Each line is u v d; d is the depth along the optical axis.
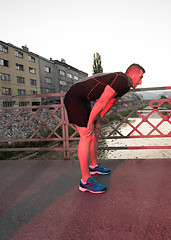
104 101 1.37
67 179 1.83
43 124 2.59
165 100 2.37
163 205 1.25
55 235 1.01
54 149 2.55
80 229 1.05
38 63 33.75
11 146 4.43
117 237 0.96
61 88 40.53
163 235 0.96
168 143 3.93
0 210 1.30
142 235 0.97
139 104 2.45
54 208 1.29
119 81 1.34
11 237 1.01
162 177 1.73
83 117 1.50
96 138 1.82
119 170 1.98
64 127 2.51
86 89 1.46
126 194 1.44
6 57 26.14
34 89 32.28
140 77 1.53
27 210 1.29
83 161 1.51
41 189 1.63
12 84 27.22
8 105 19.98
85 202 1.36
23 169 2.22
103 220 1.12
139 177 1.76
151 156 2.88
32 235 1.02
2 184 1.78
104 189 1.48
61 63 40.91
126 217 1.14
